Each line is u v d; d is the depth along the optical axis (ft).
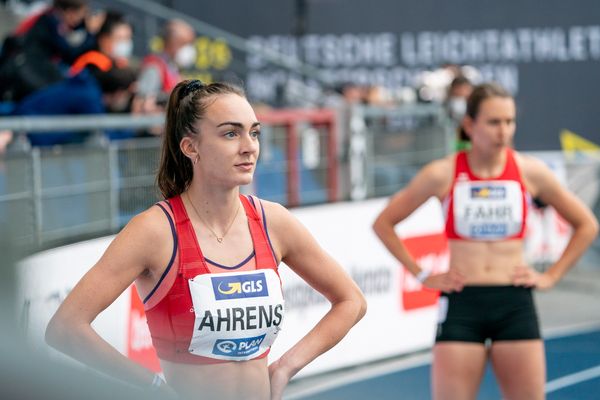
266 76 107.55
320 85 108.47
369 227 60.70
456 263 38.55
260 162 58.39
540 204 82.38
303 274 23.00
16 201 40.40
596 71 110.32
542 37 110.32
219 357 21.26
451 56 110.63
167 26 67.15
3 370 9.80
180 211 21.25
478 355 37.27
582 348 65.87
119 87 60.13
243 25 108.78
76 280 39.91
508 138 38.04
